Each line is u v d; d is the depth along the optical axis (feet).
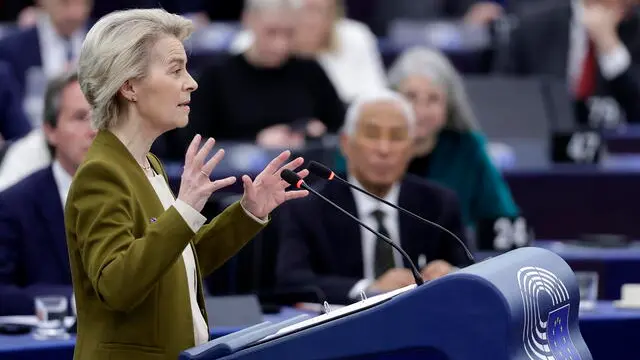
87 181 24.58
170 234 23.53
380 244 44.45
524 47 89.25
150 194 25.09
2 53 78.07
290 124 68.23
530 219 57.93
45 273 42.16
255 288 44.45
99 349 24.73
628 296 41.29
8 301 40.91
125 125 25.35
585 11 86.99
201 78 67.46
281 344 22.58
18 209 42.19
